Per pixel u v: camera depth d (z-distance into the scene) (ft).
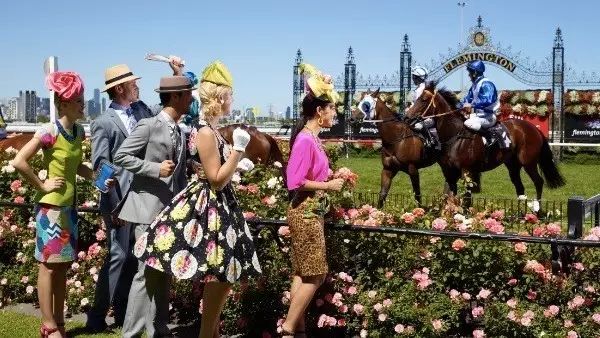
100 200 16.84
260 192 18.45
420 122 34.83
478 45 82.89
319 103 14.30
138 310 14.52
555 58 83.46
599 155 84.58
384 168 36.22
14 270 20.33
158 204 14.60
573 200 15.12
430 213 17.42
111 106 16.92
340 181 14.05
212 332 14.17
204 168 13.28
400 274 16.19
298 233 14.25
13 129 68.74
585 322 14.62
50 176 14.97
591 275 15.17
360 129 91.09
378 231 15.35
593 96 83.87
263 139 36.42
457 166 34.53
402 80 86.22
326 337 16.38
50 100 15.03
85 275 19.45
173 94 14.73
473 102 34.91
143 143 14.49
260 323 16.85
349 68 90.02
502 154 35.40
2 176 22.08
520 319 14.69
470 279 15.72
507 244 15.48
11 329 17.02
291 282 16.43
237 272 13.30
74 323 17.83
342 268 16.47
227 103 13.66
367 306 15.60
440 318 15.30
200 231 13.19
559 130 85.81
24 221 21.42
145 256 13.47
